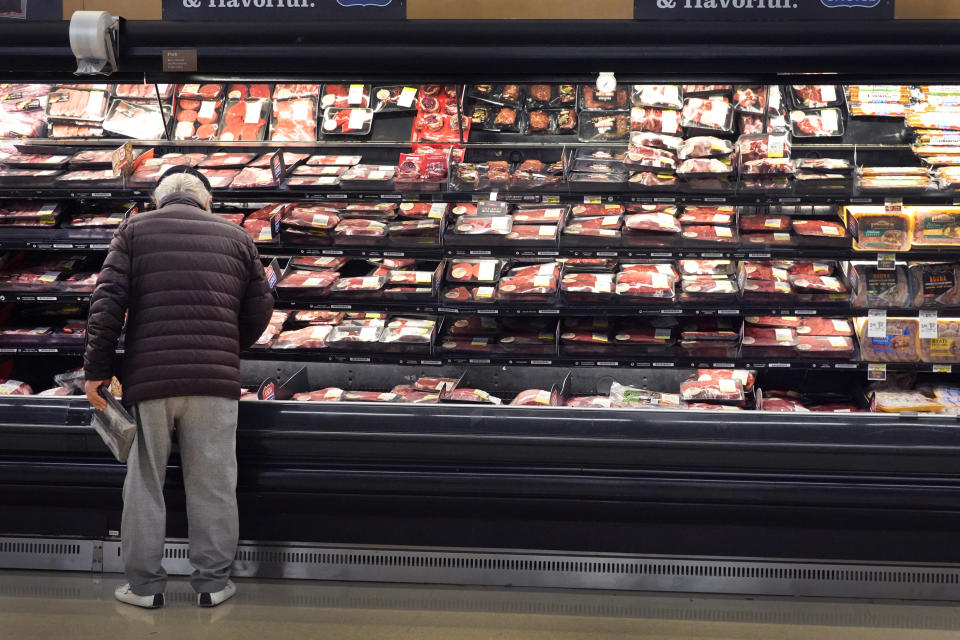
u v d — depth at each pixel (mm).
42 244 4434
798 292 4199
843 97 4430
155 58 3742
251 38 3703
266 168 4508
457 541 3990
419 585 4023
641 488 3842
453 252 4363
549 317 4566
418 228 4328
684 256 4250
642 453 3830
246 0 3678
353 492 3951
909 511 3789
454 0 3666
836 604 3861
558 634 3615
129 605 3812
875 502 3777
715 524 3885
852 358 4250
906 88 4418
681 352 4355
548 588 4000
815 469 3799
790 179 4164
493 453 3881
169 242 3645
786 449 3781
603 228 4355
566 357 4383
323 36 3684
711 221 4352
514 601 3879
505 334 4461
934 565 3871
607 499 3877
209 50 3727
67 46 3775
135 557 3682
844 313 4184
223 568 3783
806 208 4391
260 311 3859
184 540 4047
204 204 3893
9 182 4395
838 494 3777
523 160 4547
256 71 3773
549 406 3975
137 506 3666
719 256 4238
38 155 4566
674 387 4582
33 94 4754
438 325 4527
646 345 4348
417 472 3914
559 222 4395
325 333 4477
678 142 4363
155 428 3627
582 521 3932
